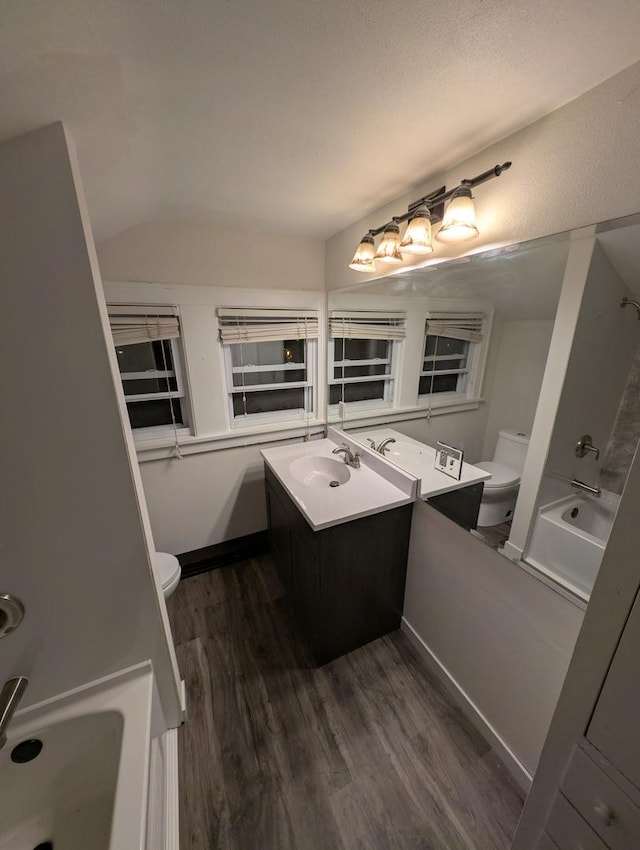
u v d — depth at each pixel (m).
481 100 0.85
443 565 1.51
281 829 1.11
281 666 1.66
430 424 1.55
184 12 0.57
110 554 1.04
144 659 1.19
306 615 1.72
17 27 0.51
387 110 0.89
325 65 0.72
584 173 0.84
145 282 1.79
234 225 1.87
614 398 0.85
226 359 2.14
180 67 0.70
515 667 1.21
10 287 0.77
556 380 1.00
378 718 1.43
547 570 1.06
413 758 1.30
